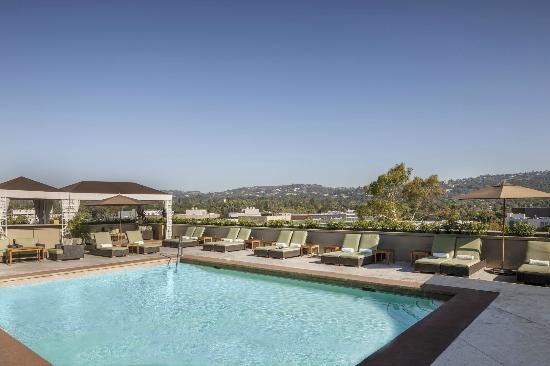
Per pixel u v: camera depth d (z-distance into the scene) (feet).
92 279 41.39
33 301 33.14
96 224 70.79
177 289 37.17
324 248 50.34
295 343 23.57
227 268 44.55
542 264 33.30
